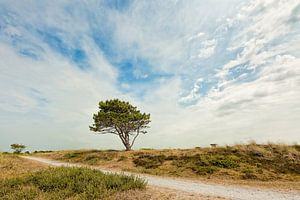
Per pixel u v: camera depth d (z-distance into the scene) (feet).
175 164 71.97
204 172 61.21
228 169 62.54
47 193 30.19
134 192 30.35
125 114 124.67
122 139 129.39
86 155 106.83
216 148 85.87
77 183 32.40
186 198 29.30
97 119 124.26
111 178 34.42
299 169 60.75
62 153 132.67
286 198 32.09
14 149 217.56
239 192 36.70
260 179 53.67
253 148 78.33
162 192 32.12
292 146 79.61
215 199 29.71
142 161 81.00
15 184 34.91
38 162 89.97
